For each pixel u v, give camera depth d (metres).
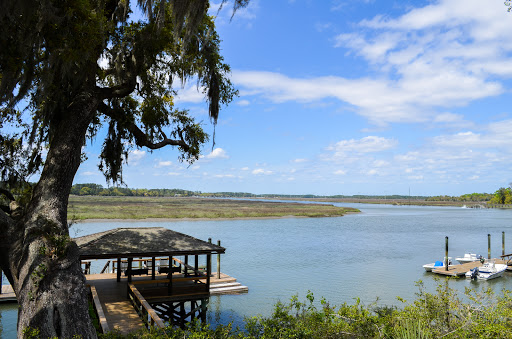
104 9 11.93
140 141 14.39
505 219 102.00
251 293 23.56
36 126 11.58
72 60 10.14
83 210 81.19
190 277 16.12
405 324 7.27
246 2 10.37
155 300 14.95
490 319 7.68
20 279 8.80
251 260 34.81
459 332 7.41
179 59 14.00
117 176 14.88
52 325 7.86
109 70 13.07
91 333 8.34
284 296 22.86
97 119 14.76
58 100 11.34
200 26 13.38
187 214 85.12
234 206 136.00
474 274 28.06
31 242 9.13
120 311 12.75
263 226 69.38
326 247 43.56
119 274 17.30
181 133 15.76
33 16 9.10
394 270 31.09
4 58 8.78
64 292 8.44
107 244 14.38
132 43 12.66
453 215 124.94
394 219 98.25
